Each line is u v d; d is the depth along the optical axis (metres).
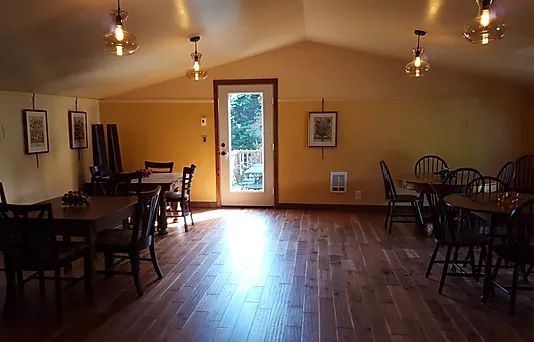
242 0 3.91
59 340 2.86
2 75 4.31
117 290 3.70
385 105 6.64
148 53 5.04
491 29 2.83
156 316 3.20
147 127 7.07
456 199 3.86
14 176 4.99
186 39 4.85
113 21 3.34
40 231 3.08
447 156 6.59
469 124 6.49
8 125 4.89
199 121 7.01
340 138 6.78
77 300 3.51
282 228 5.77
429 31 4.48
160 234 5.44
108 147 6.71
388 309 3.29
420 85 6.53
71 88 5.67
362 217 6.41
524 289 3.28
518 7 3.22
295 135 6.87
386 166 6.05
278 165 6.97
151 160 7.12
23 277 4.02
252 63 6.80
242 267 4.25
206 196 7.17
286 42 6.38
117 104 7.05
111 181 4.86
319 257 4.55
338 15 4.64
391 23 4.48
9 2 2.78
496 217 3.38
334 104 6.73
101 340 2.85
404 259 4.47
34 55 3.97
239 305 3.38
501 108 6.40
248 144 7.00
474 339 2.83
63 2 2.99
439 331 2.94
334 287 3.73
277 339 2.85
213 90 6.93
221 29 4.77
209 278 3.96
